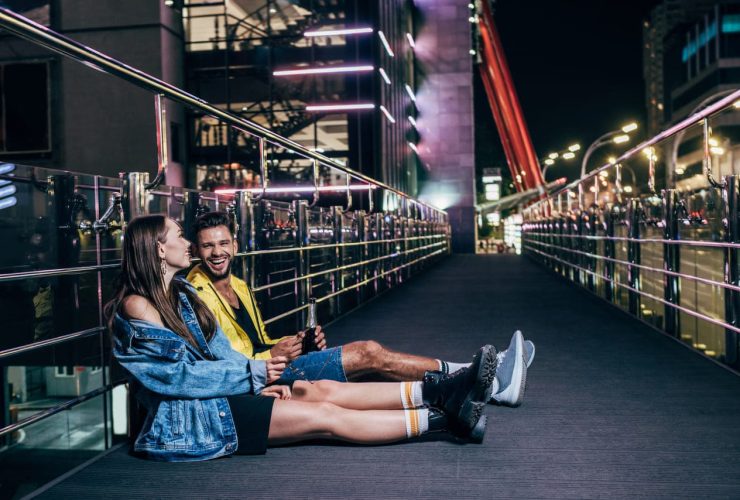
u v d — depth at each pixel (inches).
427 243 756.6
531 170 2087.8
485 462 114.1
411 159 1400.1
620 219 353.1
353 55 940.6
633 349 228.5
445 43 1478.8
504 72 2167.8
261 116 941.8
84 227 136.3
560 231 629.0
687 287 285.9
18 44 865.5
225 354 116.9
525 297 414.3
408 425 119.6
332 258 317.4
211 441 114.5
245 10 934.4
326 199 936.3
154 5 858.8
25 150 870.4
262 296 216.1
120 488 103.3
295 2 941.2
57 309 191.3
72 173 139.1
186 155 918.4
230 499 98.8
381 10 1015.6
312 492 101.3
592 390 168.6
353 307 361.7
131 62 866.1
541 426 135.9
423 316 323.6
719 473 108.3
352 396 123.6
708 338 266.8
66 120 871.1
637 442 125.2
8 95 871.1
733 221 198.7
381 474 108.6
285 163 927.0
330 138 947.3
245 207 196.1
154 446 113.7
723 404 153.5
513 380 149.3
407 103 1350.9
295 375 135.9
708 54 3449.8
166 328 111.9
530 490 101.3
